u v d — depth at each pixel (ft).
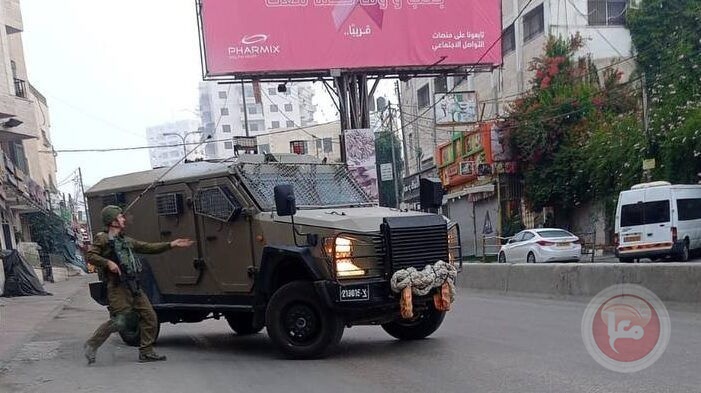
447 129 124.77
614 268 35.58
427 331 27.04
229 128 316.40
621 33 105.60
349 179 30.09
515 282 44.04
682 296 31.27
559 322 29.86
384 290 22.91
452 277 23.81
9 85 81.76
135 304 24.95
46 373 22.89
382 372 21.34
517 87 118.83
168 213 28.60
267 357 25.50
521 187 102.83
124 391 19.75
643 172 79.15
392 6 83.10
